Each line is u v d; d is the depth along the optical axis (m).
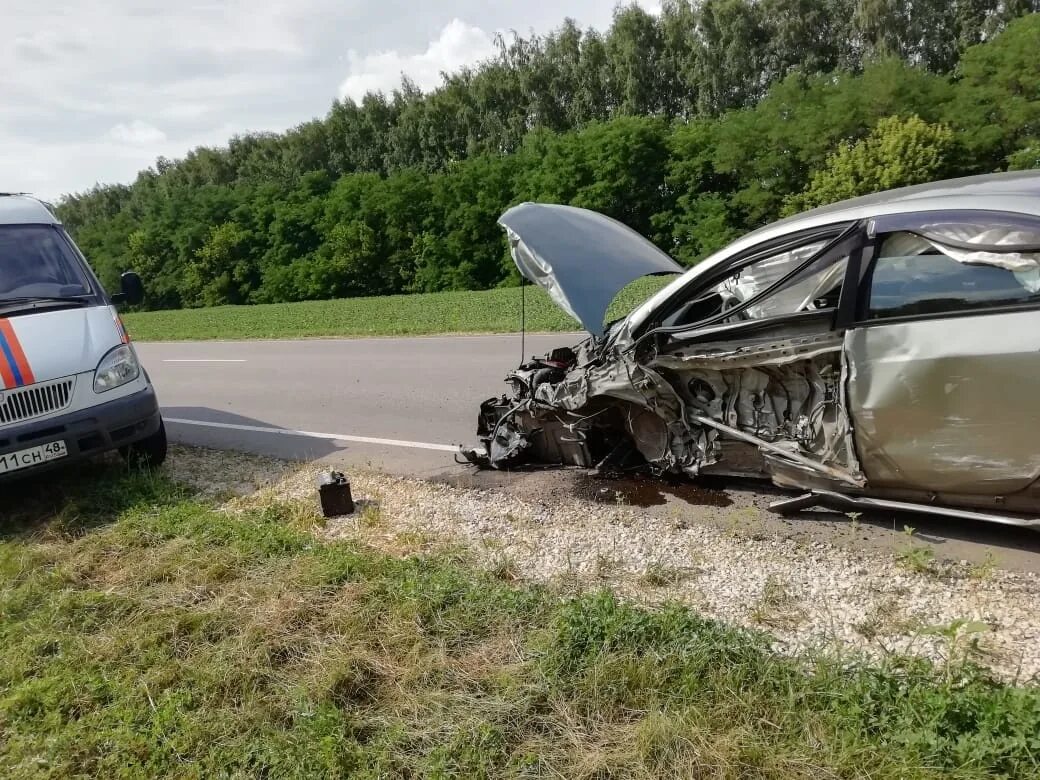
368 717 2.87
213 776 2.64
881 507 4.00
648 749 2.50
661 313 4.76
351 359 13.45
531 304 20.75
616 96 59.94
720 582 3.75
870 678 2.66
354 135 77.81
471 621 3.41
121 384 6.00
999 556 3.73
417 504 5.22
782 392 4.37
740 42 53.38
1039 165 31.88
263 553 4.38
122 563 4.52
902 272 3.77
